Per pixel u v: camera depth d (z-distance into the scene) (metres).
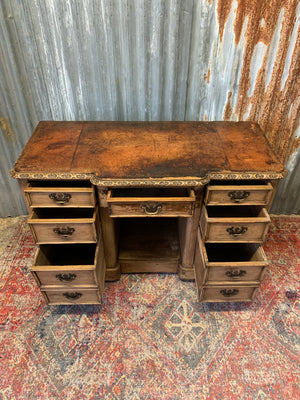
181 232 1.96
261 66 1.82
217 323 1.75
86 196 1.47
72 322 1.75
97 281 1.58
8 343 1.65
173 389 1.48
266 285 1.95
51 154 1.55
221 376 1.53
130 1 1.59
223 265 1.53
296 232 2.31
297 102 1.93
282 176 1.46
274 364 1.58
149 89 1.90
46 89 1.89
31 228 1.51
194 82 1.89
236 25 1.68
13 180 2.23
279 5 1.61
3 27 1.65
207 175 1.44
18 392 1.47
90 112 1.99
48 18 1.63
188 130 1.76
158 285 1.95
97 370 1.55
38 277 1.54
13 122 2.00
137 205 1.47
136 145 1.62
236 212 1.72
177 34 1.71
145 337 1.68
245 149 1.62
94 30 1.68
